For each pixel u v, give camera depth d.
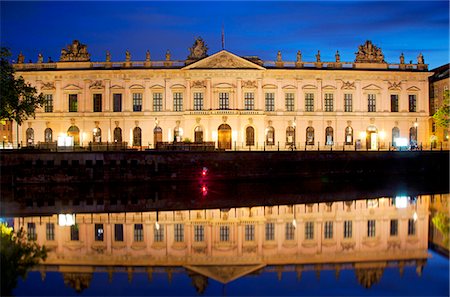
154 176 74.62
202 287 29.98
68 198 61.59
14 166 70.75
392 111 109.94
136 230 44.12
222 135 103.50
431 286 29.61
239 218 48.72
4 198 61.59
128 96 105.19
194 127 102.94
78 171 72.56
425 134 110.88
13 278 31.36
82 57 106.88
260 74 104.38
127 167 73.88
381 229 43.84
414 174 85.56
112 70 104.19
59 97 106.12
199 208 54.22
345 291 28.95
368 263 34.28
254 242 40.19
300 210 52.62
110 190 67.88
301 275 32.03
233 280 31.16
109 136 105.81
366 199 59.69
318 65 108.38
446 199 59.47
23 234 42.50
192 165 75.94
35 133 106.88
